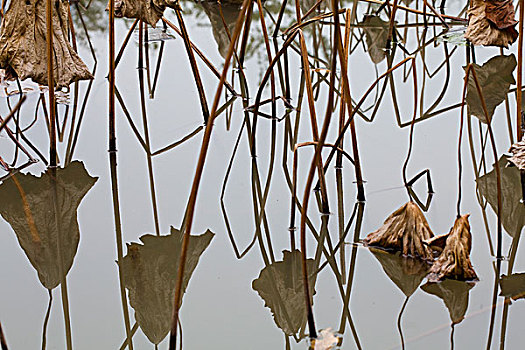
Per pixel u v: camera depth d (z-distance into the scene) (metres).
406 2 5.86
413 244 2.39
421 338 1.89
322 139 1.70
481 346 1.84
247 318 2.06
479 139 3.38
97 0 5.79
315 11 5.65
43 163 3.10
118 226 2.66
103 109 3.73
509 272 2.26
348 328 1.97
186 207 2.81
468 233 2.22
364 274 2.29
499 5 3.49
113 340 1.95
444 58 4.58
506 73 4.27
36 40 3.00
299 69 4.45
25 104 3.69
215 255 2.47
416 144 3.34
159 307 2.14
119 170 3.09
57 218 2.70
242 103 3.91
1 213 2.71
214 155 3.26
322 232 2.60
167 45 4.82
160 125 3.57
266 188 2.96
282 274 2.33
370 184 2.95
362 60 4.62
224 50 4.79
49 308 2.13
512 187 2.90
